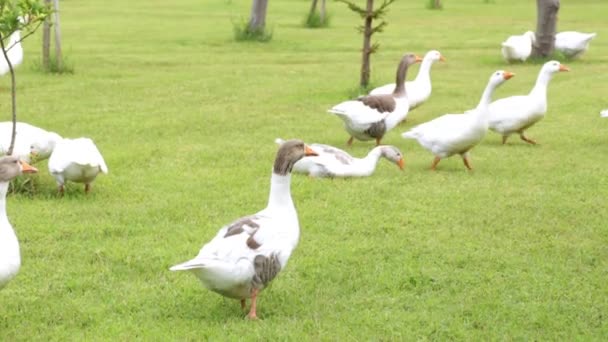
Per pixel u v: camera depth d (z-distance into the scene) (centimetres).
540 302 591
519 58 1591
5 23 723
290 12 2662
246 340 543
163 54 1625
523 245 670
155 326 557
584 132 988
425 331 556
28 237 669
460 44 1873
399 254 653
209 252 541
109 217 709
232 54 1653
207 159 854
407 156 891
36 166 823
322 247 661
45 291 595
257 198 751
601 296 600
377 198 755
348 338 546
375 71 1457
